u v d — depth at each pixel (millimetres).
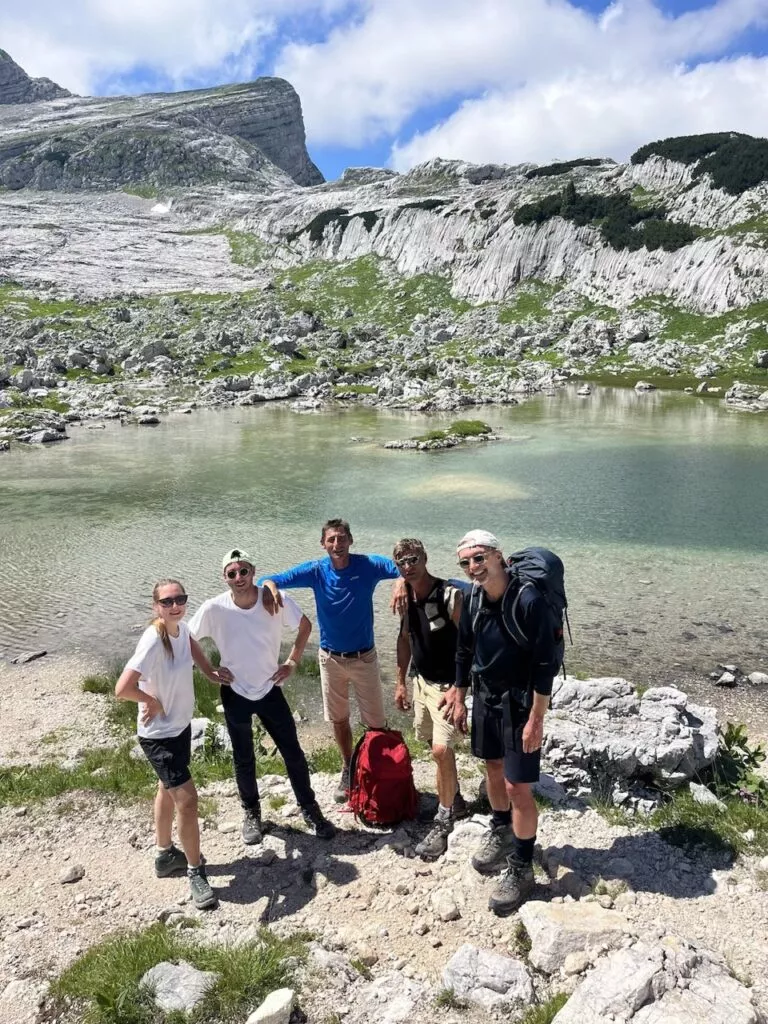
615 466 22281
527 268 71500
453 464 23156
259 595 4562
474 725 4129
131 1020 3375
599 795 5227
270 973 3576
